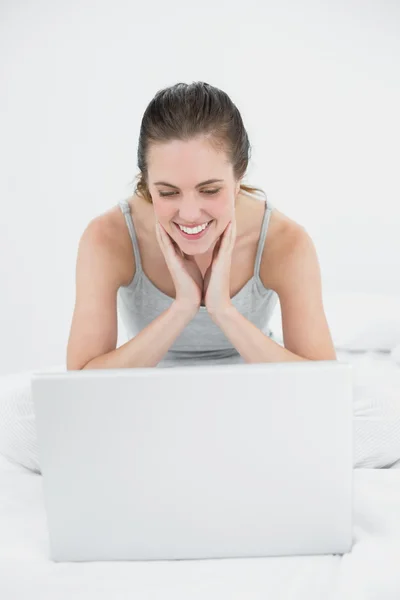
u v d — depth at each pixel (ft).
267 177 9.18
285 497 3.56
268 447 3.50
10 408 4.97
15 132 9.78
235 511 3.58
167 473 3.54
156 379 3.43
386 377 6.20
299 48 8.91
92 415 3.48
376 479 4.44
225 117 4.33
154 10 9.23
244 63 9.07
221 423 3.47
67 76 9.54
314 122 8.99
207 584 3.38
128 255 5.26
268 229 5.29
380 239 9.05
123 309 5.70
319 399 3.44
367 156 8.94
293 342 5.20
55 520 3.61
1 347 10.23
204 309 5.30
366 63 8.80
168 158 4.26
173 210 4.45
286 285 5.27
